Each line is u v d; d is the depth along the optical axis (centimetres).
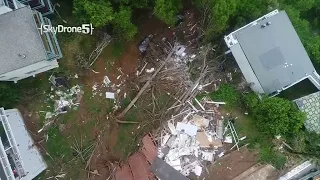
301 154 2444
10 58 2053
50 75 2522
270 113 2319
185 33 2688
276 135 2419
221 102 2536
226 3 2275
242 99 2531
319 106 2494
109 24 2478
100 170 2475
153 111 2536
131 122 2550
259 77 2380
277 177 2425
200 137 2478
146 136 2495
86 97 2561
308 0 2673
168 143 2472
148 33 2708
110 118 2547
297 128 2333
